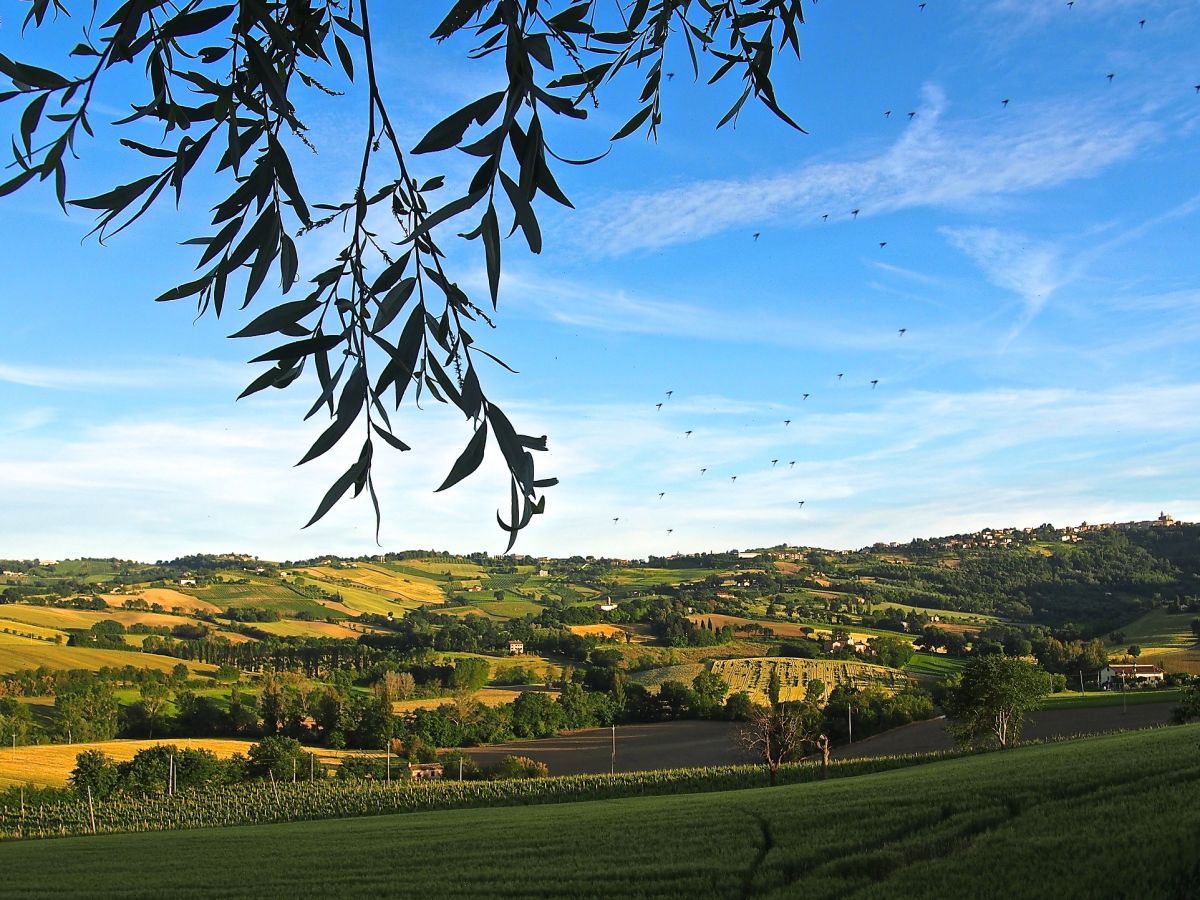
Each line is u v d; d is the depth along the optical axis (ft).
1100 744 135.23
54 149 8.27
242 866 90.17
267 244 8.70
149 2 8.36
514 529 8.00
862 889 49.75
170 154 8.59
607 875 67.26
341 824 138.41
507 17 8.38
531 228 8.09
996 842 57.11
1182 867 43.09
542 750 258.37
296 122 8.98
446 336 8.38
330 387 8.30
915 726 232.94
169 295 8.47
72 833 164.14
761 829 80.74
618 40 11.19
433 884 69.72
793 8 11.76
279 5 9.52
